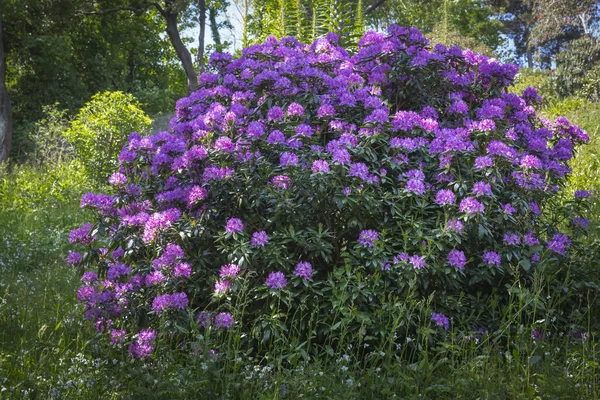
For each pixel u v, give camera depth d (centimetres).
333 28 916
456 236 377
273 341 374
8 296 479
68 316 422
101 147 1143
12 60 2141
